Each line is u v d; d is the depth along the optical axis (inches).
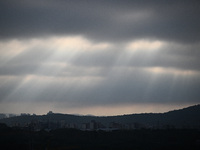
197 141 6240.2
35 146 5393.7
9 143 5339.6
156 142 6274.6
